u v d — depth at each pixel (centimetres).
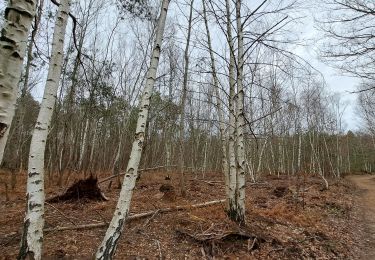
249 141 1864
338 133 3416
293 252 683
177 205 924
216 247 636
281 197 1372
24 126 2512
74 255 538
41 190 422
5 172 1847
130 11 1031
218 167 2994
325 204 1299
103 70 1542
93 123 2239
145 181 1537
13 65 238
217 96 964
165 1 549
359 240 869
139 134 497
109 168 2222
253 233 713
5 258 511
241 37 777
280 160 3247
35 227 408
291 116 2544
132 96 1741
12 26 240
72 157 1800
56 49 449
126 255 559
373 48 684
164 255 582
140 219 770
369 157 4634
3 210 867
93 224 684
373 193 2023
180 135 1237
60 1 464
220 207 912
